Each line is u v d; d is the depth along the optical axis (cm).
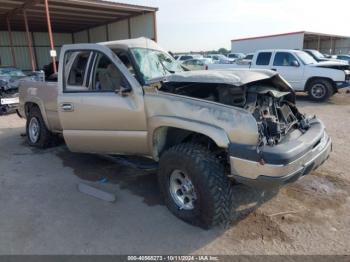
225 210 305
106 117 381
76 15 1973
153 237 307
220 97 336
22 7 1712
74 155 551
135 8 1764
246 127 284
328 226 319
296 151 289
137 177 450
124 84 372
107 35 2408
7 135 709
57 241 303
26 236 311
